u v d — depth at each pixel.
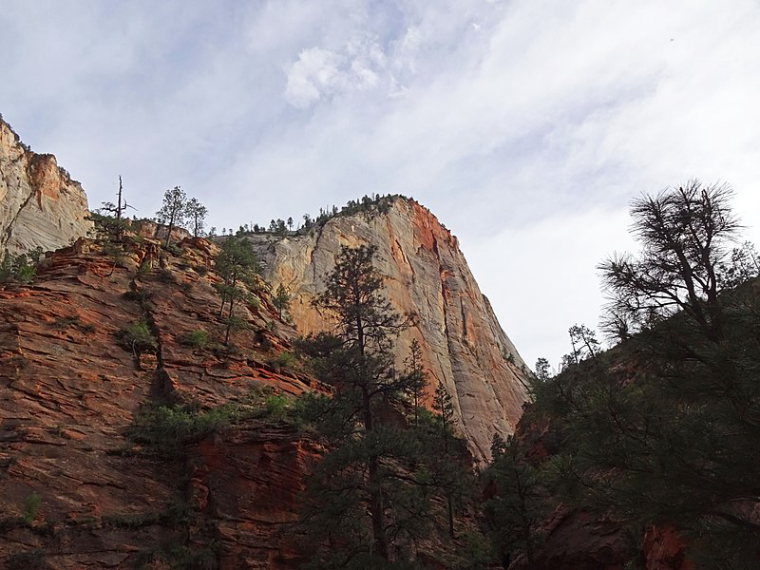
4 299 41.50
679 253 13.12
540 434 42.09
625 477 11.16
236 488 32.25
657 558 19.72
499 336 161.62
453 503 40.38
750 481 10.03
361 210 143.38
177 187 68.69
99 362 39.78
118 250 53.56
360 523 26.94
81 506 29.05
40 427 32.66
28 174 104.44
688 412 11.23
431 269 147.62
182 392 39.44
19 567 25.11
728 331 11.02
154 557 27.73
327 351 32.28
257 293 62.62
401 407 54.00
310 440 35.06
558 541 29.88
